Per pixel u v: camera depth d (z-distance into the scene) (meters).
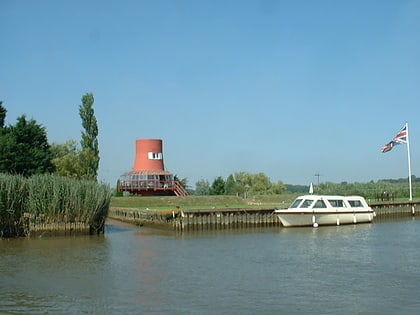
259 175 113.50
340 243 37.16
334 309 18.30
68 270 25.88
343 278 23.59
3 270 25.91
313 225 49.44
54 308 18.56
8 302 19.39
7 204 38.62
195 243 37.09
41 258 29.80
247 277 23.88
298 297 19.97
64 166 71.81
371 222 54.59
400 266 26.81
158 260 29.06
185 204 68.94
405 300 19.48
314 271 25.42
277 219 50.56
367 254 31.33
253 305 18.83
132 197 67.94
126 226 51.06
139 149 84.06
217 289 21.38
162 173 81.38
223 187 92.50
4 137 57.84
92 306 18.80
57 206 39.84
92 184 41.94
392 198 74.56
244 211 49.12
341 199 52.19
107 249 33.72
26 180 40.03
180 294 20.50
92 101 80.50
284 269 26.03
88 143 79.69
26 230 39.72
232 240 39.03
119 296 20.25
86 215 41.09
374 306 18.67
